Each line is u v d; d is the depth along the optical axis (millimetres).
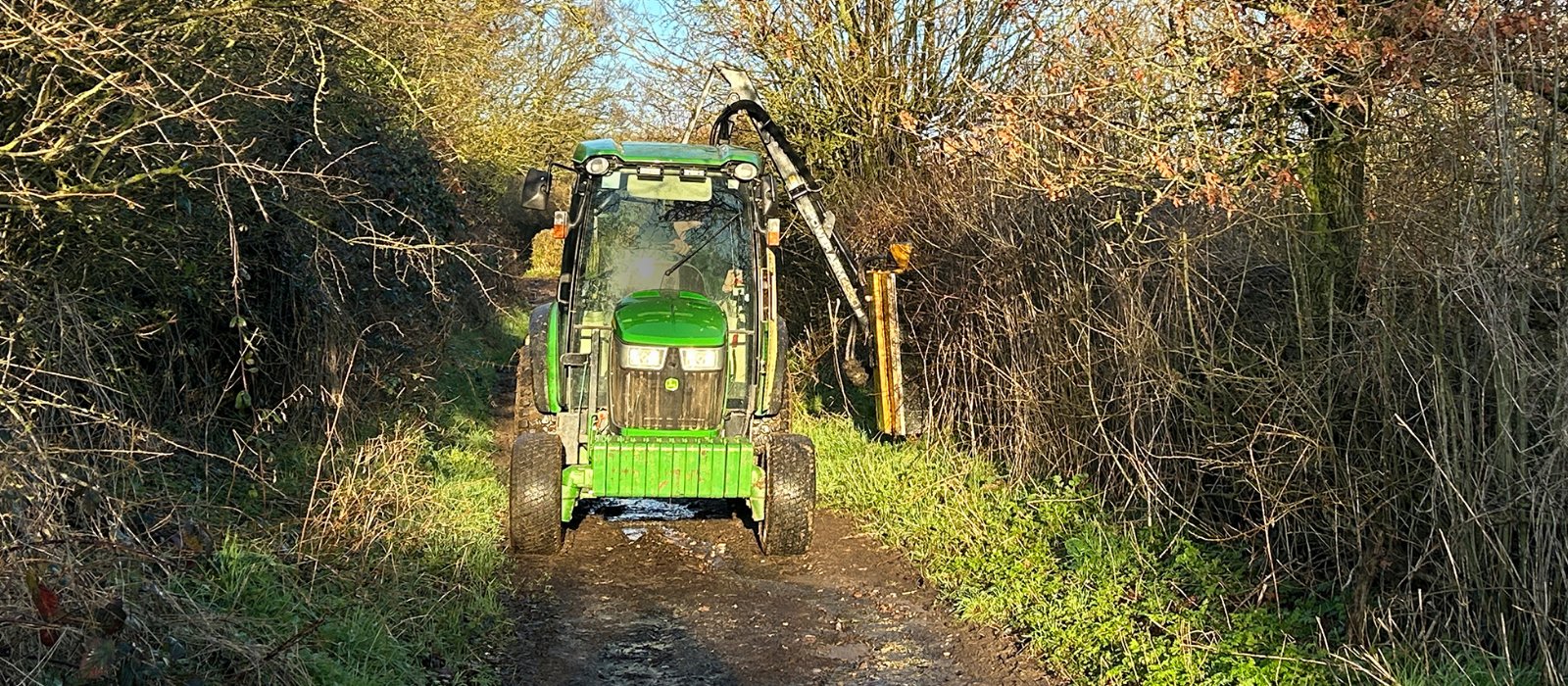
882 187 10609
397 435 7453
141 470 5117
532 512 6430
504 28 12023
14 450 3756
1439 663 4395
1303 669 4574
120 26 4234
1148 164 5645
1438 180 4582
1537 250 4172
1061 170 6066
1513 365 3996
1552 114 4020
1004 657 5277
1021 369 7695
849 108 11812
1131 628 5176
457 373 12266
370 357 9062
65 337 4555
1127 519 6434
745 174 6965
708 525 7449
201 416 6477
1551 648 4148
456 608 5488
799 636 5566
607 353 6660
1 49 3994
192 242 6105
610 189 6996
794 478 6637
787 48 11992
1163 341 6176
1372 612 4680
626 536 7176
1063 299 7172
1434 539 4621
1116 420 6789
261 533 5691
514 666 5129
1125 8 5703
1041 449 7527
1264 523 5184
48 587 3461
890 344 8578
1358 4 5156
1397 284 4707
